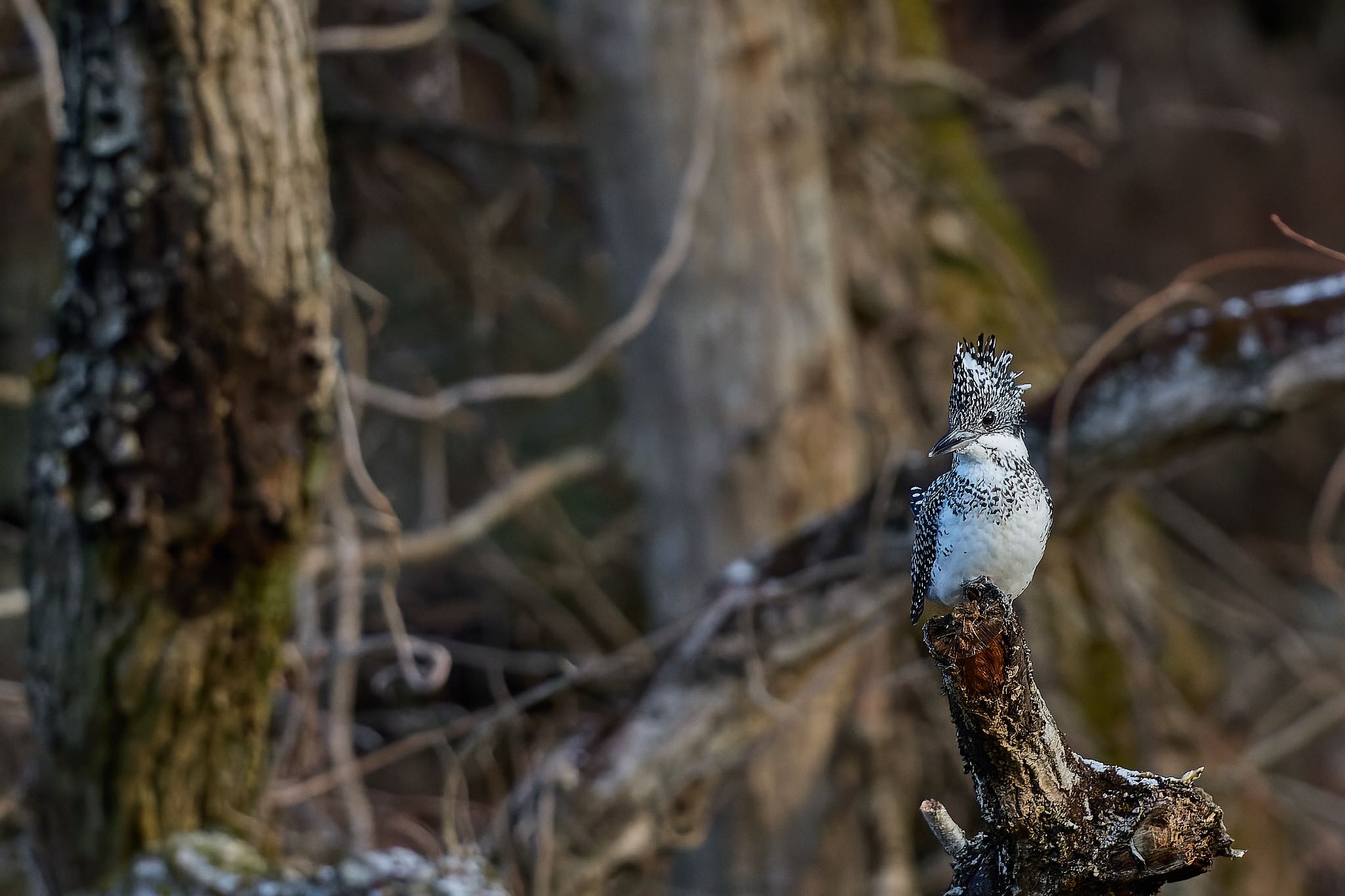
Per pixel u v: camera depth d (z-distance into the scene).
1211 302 8.86
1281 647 13.25
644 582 12.90
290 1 6.95
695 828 9.78
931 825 4.93
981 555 5.70
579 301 17.23
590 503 17.88
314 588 10.54
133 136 6.77
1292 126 23.11
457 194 14.70
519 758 10.62
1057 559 13.18
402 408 9.90
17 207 14.05
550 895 9.30
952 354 13.23
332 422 7.59
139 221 6.84
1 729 11.18
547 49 12.95
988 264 14.39
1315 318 7.85
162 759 7.69
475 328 14.53
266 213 6.98
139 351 7.00
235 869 7.54
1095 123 12.85
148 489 7.16
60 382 7.17
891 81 12.59
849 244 13.02
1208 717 13.12
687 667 9.27
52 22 7.33
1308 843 13.61
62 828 7.84
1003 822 4.43
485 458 15.20
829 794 11.95
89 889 7.82
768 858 11.96
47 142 12.67
